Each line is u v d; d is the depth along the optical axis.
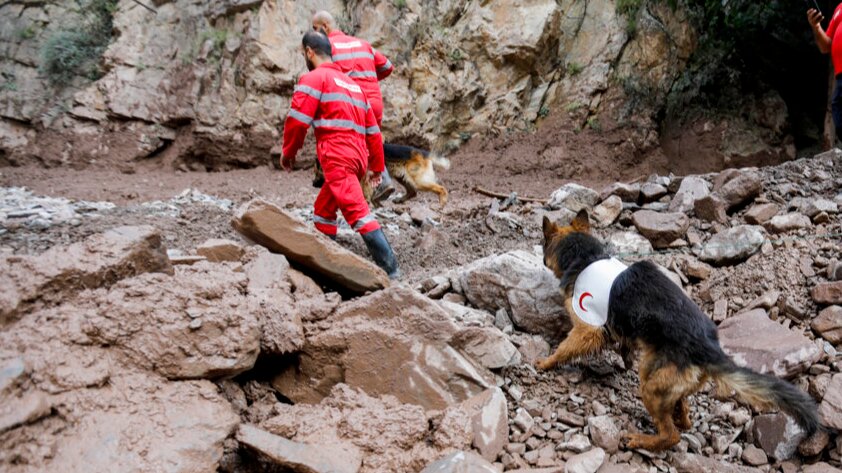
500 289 4.27
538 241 5.95
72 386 2.65
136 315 2.97
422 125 11.36
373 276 4.28
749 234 4.75
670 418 3.19
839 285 4.00
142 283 3.13
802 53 12.35
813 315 4.09
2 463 2.33
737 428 3.53
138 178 9.96
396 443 3.03
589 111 11.92
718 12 11.65
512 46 11.72
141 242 3.35
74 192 8.26
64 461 2.43
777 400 2.86
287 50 10.96
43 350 2.71
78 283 3.08
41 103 10.98
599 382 3.77
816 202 5.28
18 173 9.89
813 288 4.17
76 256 3.16
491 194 8.76
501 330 4.17
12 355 2.64
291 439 3.00
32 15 11.54
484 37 11.79
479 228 6.37
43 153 10.67
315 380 3.58
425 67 11.51
